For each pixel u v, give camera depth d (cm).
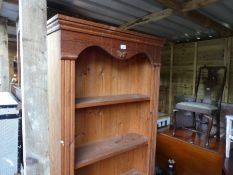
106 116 151
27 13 79
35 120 84
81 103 110
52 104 106
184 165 301
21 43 79
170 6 210
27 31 80
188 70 399
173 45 426
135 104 164
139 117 162
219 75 340
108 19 282
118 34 116
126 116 165
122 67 157
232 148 288
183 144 304
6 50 289
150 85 151
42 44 83
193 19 247
